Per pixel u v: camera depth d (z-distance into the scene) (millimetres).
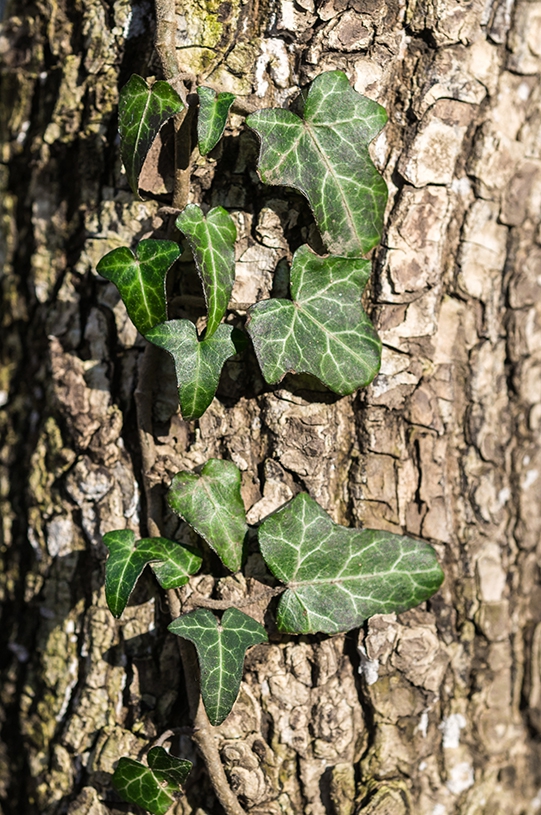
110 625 829
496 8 820
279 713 818
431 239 816
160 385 812
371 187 793
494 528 862
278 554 794
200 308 805
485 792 862
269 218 802
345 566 801
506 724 872
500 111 832
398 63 811
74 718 835
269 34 797
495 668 864
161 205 809
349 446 823
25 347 879
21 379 883
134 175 782
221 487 793
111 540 792
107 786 825
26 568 872
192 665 804
